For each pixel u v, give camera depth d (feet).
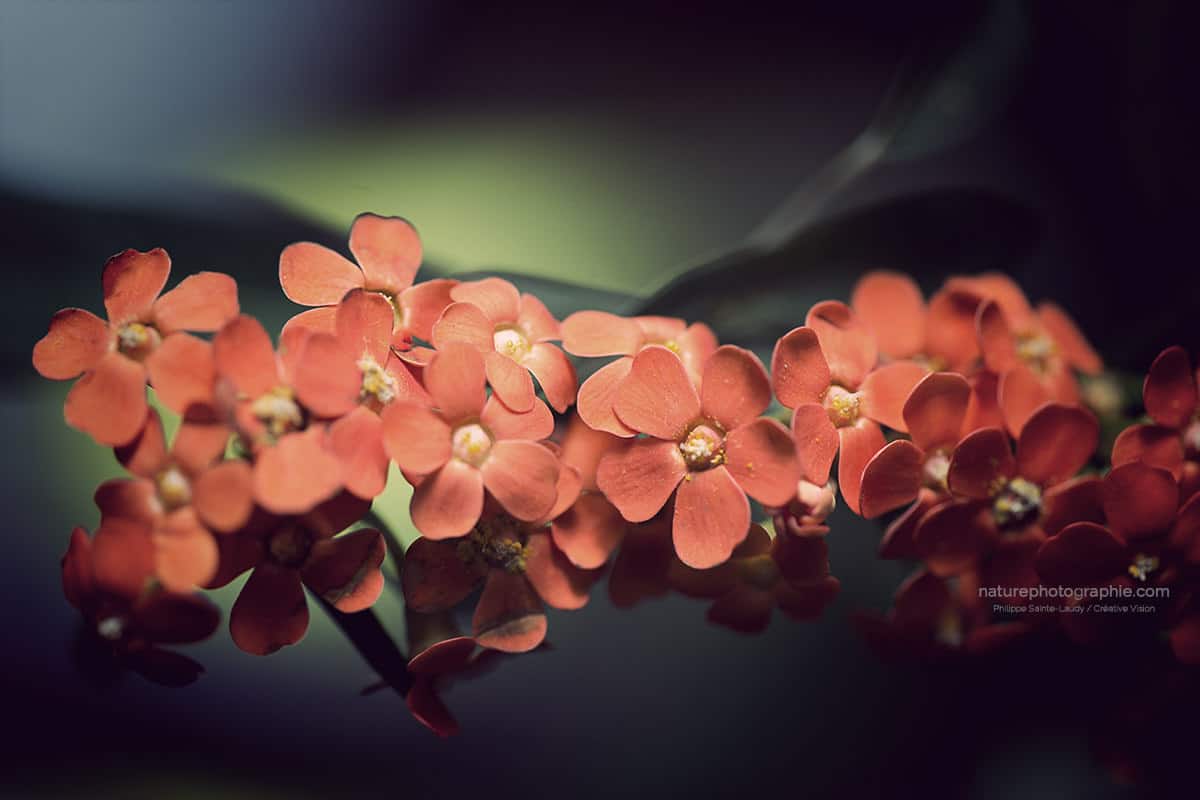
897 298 0.77
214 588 0.69
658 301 0.79
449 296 0.72
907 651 0.76
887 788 0.82
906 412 0.71
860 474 0.71
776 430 0.69
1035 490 0.72
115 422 0.68
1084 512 0.72
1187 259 0.90
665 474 0.70
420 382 0.70
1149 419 0.75
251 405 0.67
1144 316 0.89
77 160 0.80
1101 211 0.92
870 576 0.82
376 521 0.72
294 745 0.81
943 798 0.82
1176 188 0.90
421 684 0.71
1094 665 0.78
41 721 0.80
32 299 0.78
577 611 0.84
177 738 0.81
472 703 0.83
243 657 0.82
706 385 0.70
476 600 0.72
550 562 0.71
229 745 0.81
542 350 0.72
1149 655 0.77
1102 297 0.91
